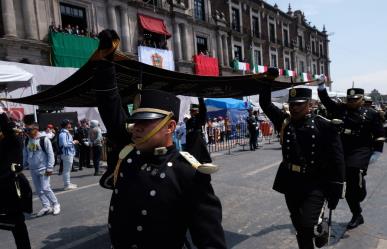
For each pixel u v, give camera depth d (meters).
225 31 31.03
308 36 49.38
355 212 4.88
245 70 33.03
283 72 38.84
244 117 22.39
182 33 26.05
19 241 4.00
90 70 3.52
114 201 1.82
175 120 1.89
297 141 3.58
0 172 3.92
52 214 6.20
